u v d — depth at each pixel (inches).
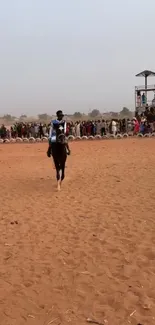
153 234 292.8
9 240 290.8
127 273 225.5
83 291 205.3
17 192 471.2
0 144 1278.3
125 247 267.7
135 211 360.8
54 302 194.7
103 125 1376.7
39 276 225.6
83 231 305.9
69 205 395.2
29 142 1314.0
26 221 340.5
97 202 403.2
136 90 1748.3
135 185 484.1
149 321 174.1
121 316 179.6
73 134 1387.8
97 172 599.2
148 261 241.9
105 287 209.0
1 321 177.8
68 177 558.6
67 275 225.8
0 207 397.7
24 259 251.9
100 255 254.4
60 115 473.7
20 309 188.5
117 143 1139.3
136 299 194.5
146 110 1595.7
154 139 1203.2
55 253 260.8
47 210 377.7
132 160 735.7
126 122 1448.1
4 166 714.2
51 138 468.8
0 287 212.5
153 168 615.5
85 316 180.4
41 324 174.9
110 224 322.0
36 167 682.8
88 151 956.6
